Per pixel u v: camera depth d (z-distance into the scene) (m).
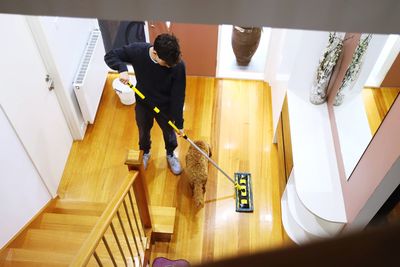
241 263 0.23
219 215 3.14
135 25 3.76
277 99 3.43
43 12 1.01
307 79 2.86
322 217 2.39
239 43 3.79
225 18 0.99
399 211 2.07
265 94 3.95
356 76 2.32
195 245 2.99
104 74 3.82
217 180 3.32
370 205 2.09
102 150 3.52
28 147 2.68
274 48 3.60
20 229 2.67
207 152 3.13
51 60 2.85
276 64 3.55
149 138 3.19
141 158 2.19
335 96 2.66
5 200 2.45
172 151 3.29
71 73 3.22
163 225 2.96
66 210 3.14
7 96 2.39
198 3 0.96
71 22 3.13
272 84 3.80
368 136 2.20
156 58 2.42
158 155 3.47
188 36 3.66
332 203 2.44
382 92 2.06
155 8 0.98
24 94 2.61
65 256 2.49
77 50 3.31
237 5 0.95
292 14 0.96
